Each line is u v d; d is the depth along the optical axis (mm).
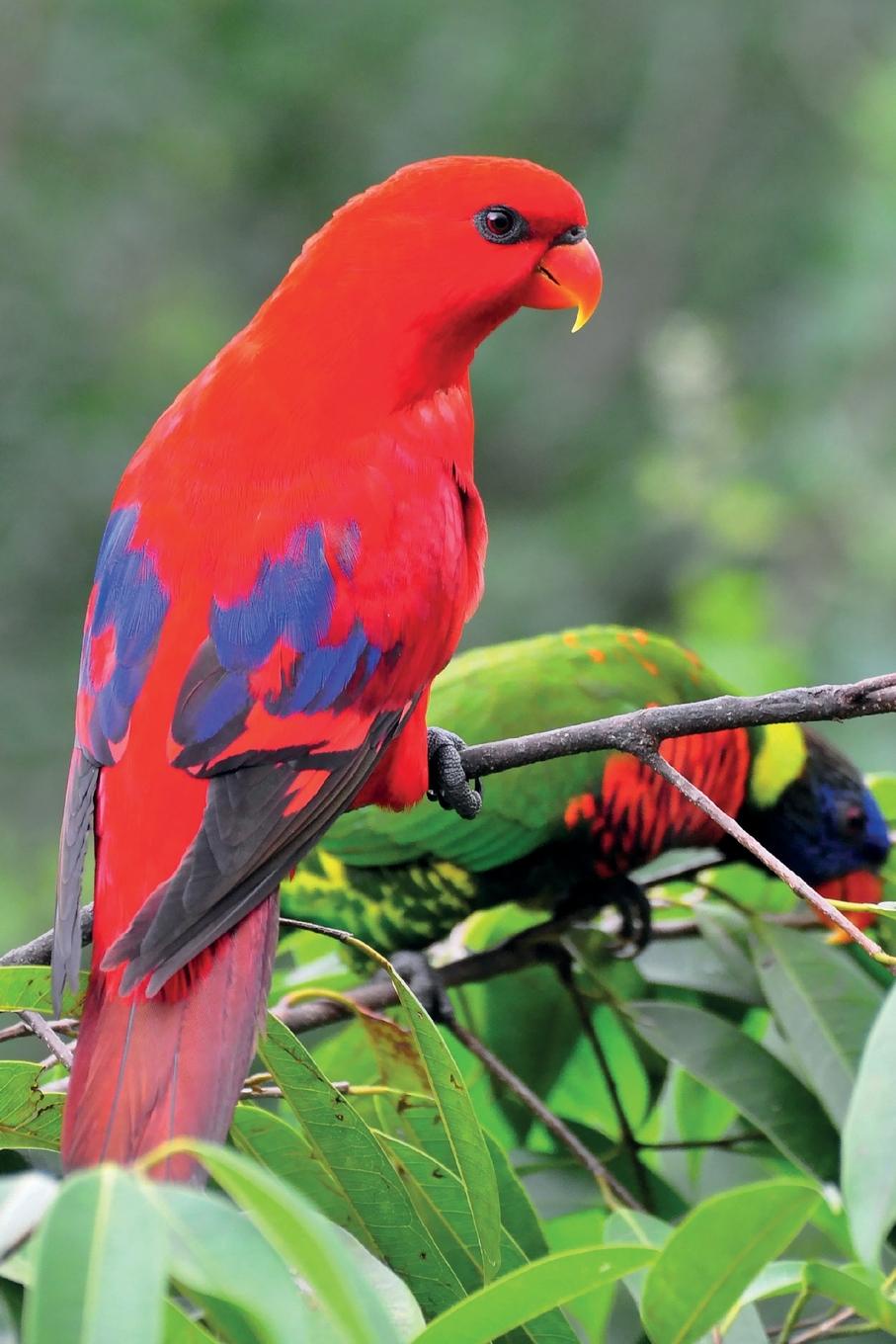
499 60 21203
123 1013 4293
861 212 18297
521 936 6793
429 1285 4746
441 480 5734
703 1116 6898
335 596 5270
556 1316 4633
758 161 21188
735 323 20359
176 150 18672
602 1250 3727
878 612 15375
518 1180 5281
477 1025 7367
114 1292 2602
